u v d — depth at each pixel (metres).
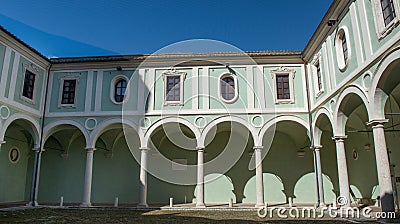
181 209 16.77
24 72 17.38
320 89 16.39
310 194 20.41
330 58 14.79
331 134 21.05
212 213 14.98
